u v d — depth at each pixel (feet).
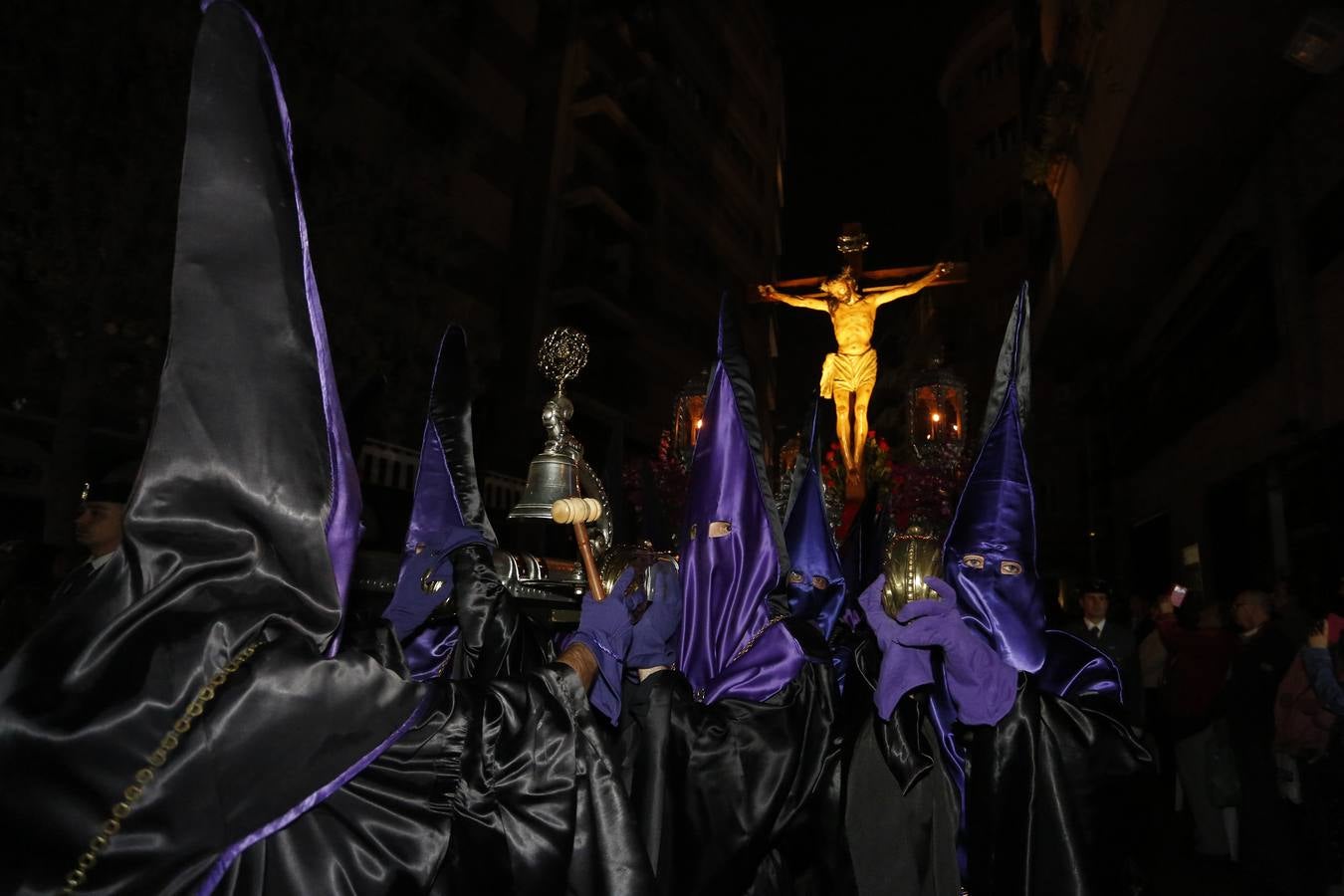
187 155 4.14
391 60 34.63
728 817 8.39
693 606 9.52
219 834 3.78
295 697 4.01
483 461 61.36
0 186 23.17
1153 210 44.73
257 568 4.08
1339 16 25.67
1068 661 9.13
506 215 66.23
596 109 77.20
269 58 4.33
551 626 11.13
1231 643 20.53
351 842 4.43
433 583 8.09
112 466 9.29
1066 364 74.69
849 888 8.91
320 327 4.43
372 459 36.11
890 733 8.45
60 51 23.53
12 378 31.94
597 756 5.69
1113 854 8.22
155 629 3.86
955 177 109.19
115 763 3.63
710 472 9.74
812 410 11.73
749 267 117.29
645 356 88.02
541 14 77.77
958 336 101.55
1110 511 72.84
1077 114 48.11
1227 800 18.92
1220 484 43.80
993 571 9.04
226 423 4.09
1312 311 32.45
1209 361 44.14
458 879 4.89
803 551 11.12
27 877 3.42
